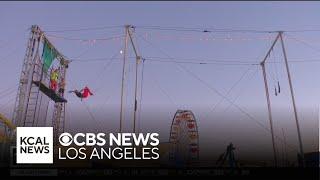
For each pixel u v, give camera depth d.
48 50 16.95
